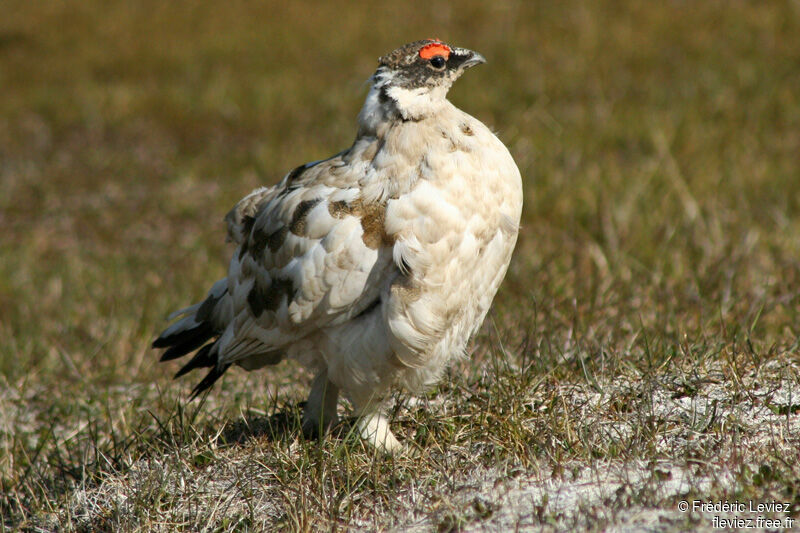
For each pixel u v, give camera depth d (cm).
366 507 818
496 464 831
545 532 704
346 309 872
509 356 1079
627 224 1681
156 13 4138
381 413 928
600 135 2312
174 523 839
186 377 1355
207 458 930
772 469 737
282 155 2530
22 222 2277
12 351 1493
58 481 1062
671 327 1152
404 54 876
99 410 1272
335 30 3656
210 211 2252
